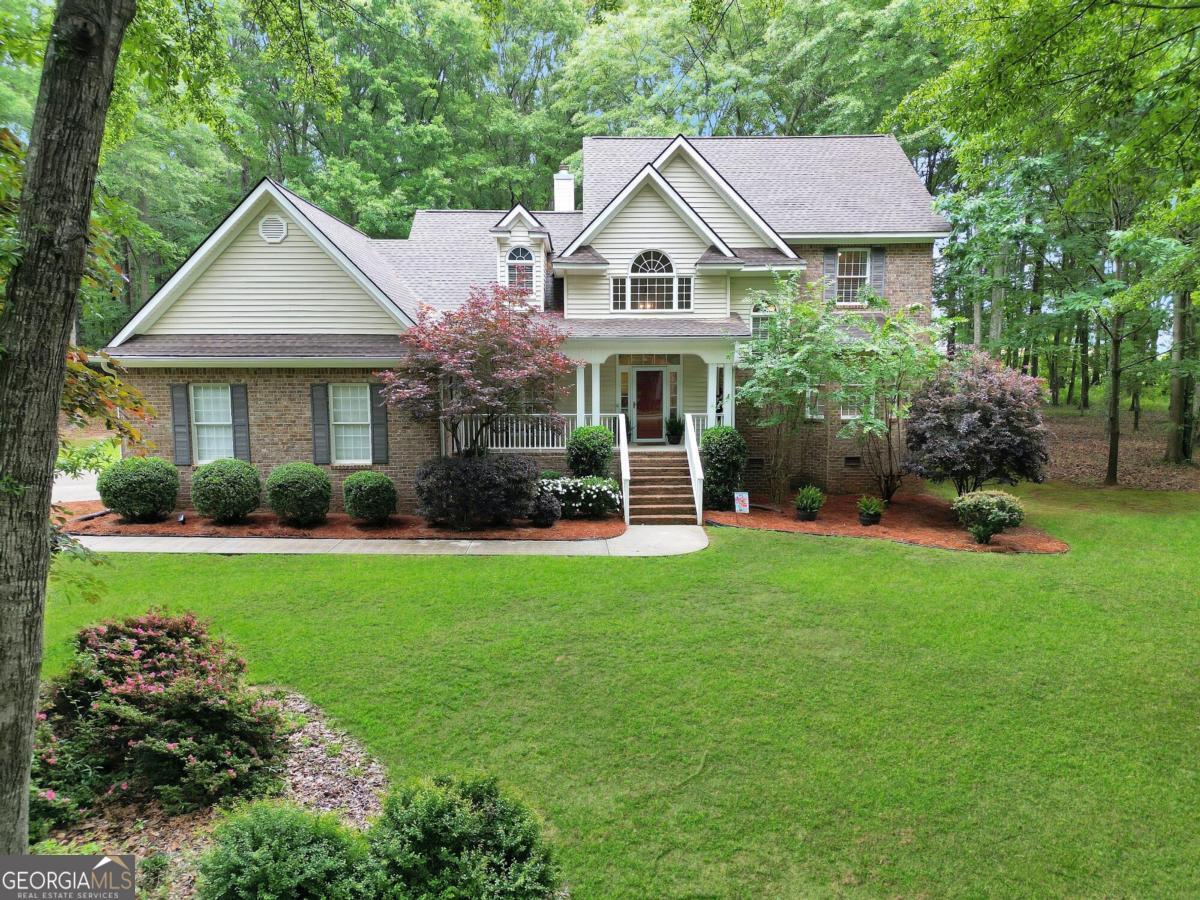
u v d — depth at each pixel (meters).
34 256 2.61
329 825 3.13
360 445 13.67
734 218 16.44
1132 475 17.70
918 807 4.46
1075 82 6.53
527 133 30.52
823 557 10.46
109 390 4.43
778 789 4.62
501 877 2.92
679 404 17.52
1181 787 4.71
